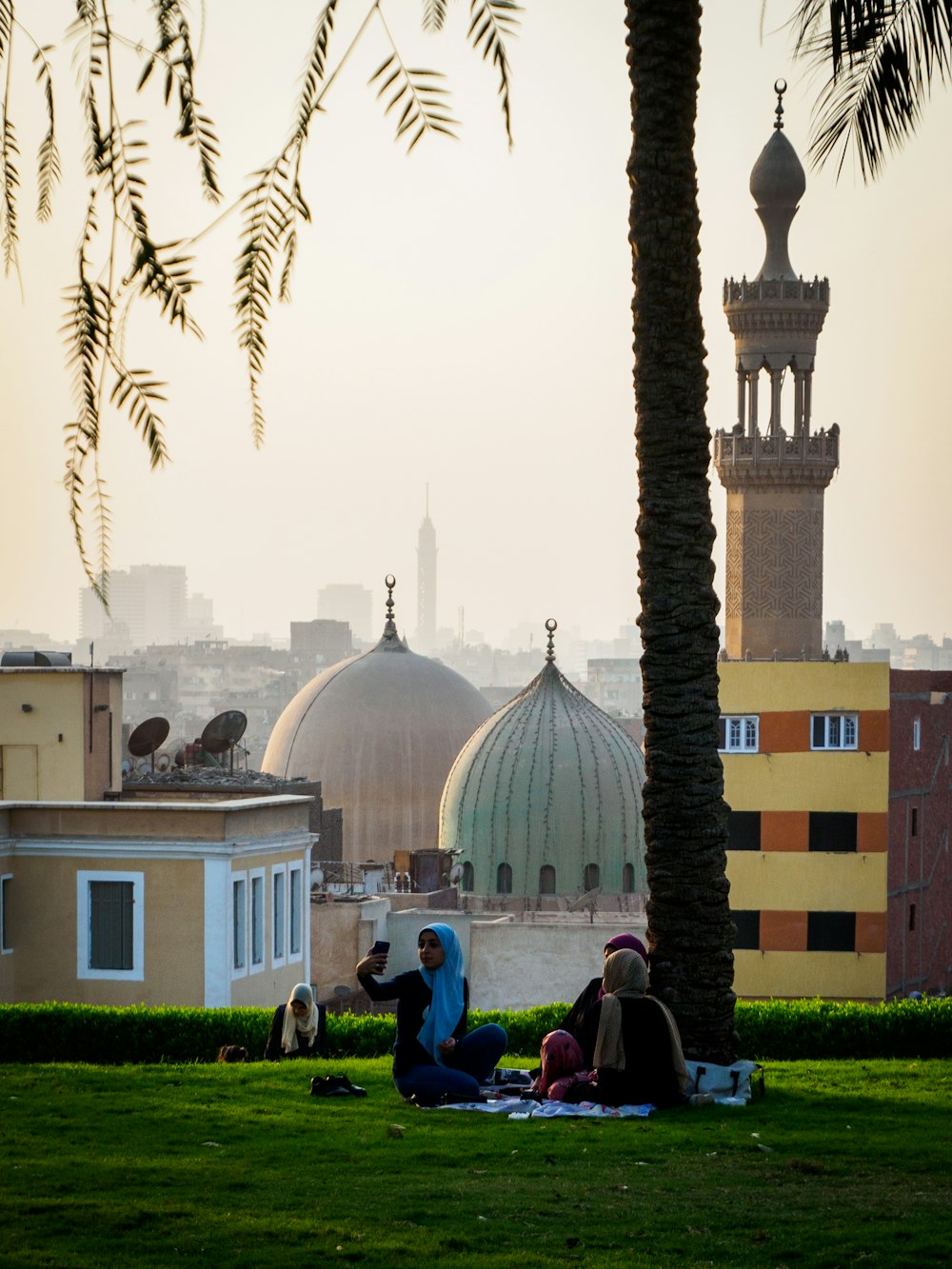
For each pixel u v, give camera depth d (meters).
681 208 21.52
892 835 74.81
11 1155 18.69
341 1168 17.89
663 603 21.56
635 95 21.55
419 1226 15.74
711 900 21.48
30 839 43.75
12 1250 14.98
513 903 97.25
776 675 73.31
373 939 76.75
